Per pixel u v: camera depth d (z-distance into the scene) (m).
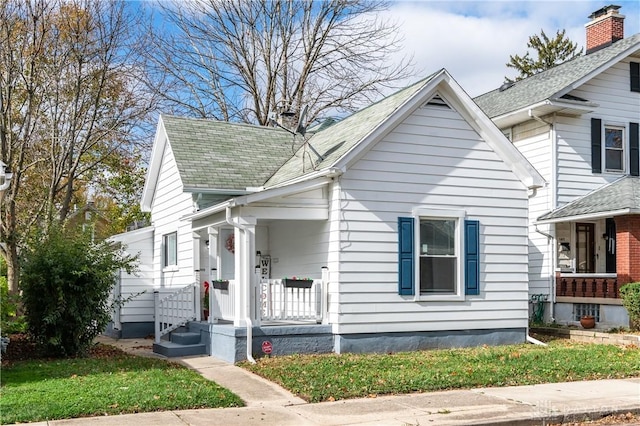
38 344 13.83
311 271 15.16
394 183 14.61
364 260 14.22
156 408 9.16
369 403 9.73
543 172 21.17
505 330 15.64
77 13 20.20
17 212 23.41
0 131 18.50
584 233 21.64
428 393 10.47
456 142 15.29
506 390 10.71
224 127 19.38
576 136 21.16
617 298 18.41
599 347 15.05
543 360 13.11
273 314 14.12
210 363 13.32
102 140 23.70
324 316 14.23
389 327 14.37
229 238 17.64
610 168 21.66
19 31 19.31
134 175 31.52
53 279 13.41
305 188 14.01
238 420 8.70
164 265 20.08
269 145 19.03
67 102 21.11
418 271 14.75
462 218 15.22
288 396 10.23
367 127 15.01
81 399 9.26
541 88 22.16
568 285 20.19
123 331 20.05
